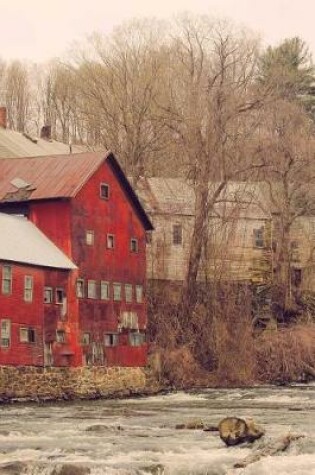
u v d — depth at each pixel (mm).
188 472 27953
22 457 31125
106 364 64938
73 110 106875
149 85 85625
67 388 61250
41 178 65500
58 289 62125
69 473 28141
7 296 57344
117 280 67625
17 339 57875
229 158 77250
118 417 45750
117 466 28812
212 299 74125
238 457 30406
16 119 127812
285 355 72750
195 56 81000
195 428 39031
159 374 69375
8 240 59281
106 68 90188
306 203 82062
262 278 83062
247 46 81688
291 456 29781
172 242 81438
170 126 79250
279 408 50844
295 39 110375
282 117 80250
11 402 56625
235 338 72375
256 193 83188
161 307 74438
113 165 68188
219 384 70500
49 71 129625
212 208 76688
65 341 62188
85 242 64625
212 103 78125
